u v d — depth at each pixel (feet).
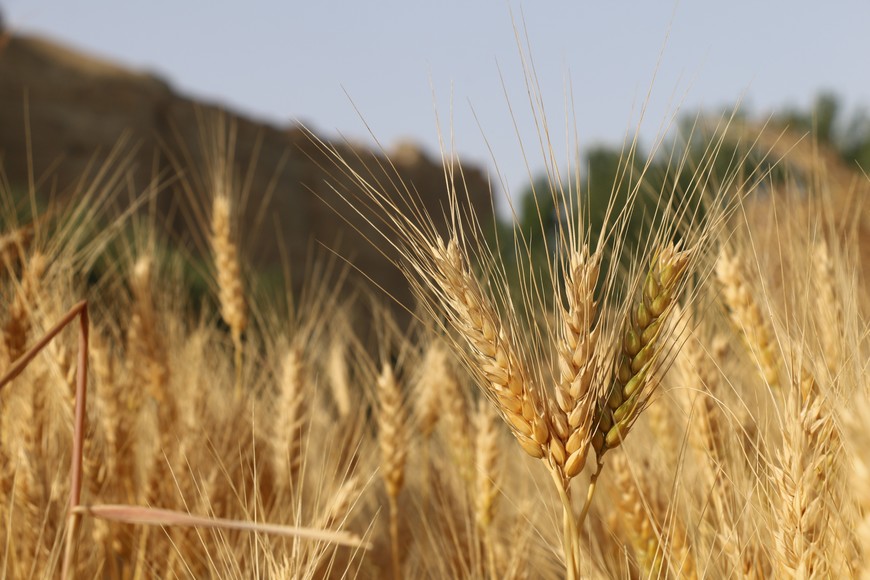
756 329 2.70
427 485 3.58
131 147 27.07
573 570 2.23
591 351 2.24
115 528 3.01
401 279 28.86
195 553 2.85
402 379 3.63
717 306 3.05
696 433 2.72
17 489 2.81
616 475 2.75
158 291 3.67
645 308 2.27
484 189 30.81
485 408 3.12
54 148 26.35
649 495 2.79
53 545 2.76
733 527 2.54
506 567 3.11
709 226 2.39
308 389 3.13
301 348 3.23
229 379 3.82
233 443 3.12
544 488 3.21
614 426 2.26
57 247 3.22
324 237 29.50
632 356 2.26
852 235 2.97
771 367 2.69
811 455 2.26
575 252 2.25
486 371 2.23
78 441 2.17
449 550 3.25
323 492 3.06
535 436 2.23
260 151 29.86
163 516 2.05
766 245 2.86
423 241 2.28
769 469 2.45
